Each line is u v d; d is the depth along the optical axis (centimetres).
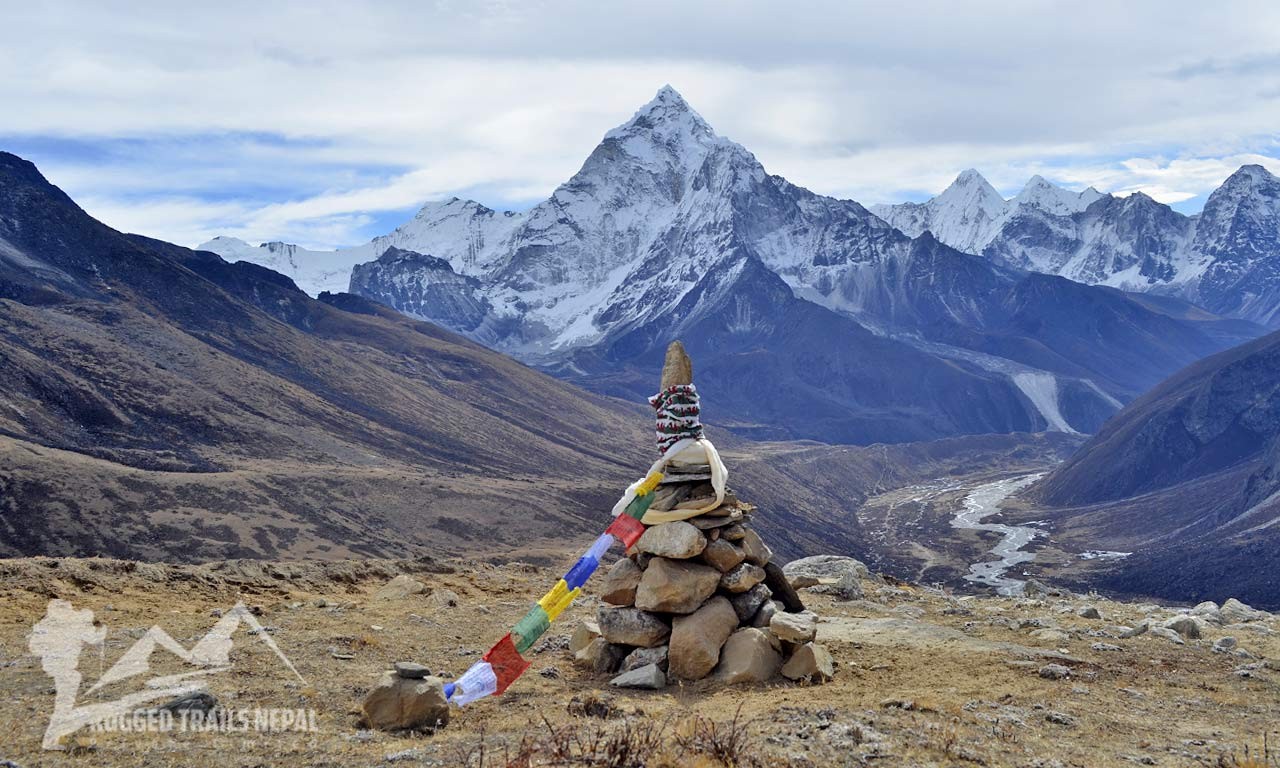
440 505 14938
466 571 2702
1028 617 2011
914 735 1077
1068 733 1135
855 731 1067
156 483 12625
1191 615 2120
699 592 1480
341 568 2505
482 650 1641
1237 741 1116
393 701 1148
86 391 16900
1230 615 2138
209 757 1014
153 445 15962
